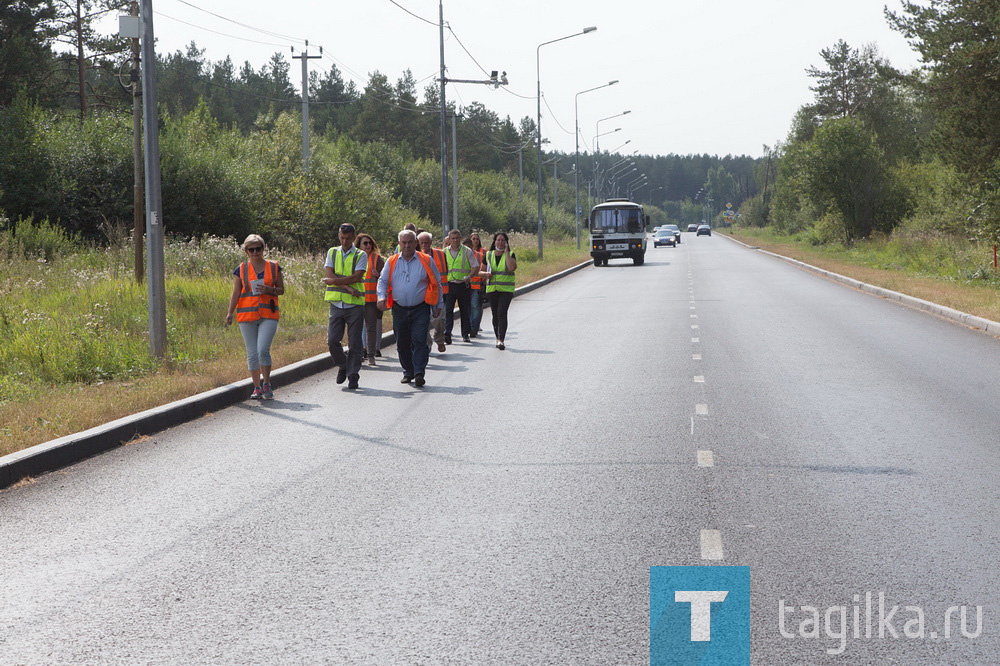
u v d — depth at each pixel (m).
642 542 7.51
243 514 8.48
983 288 34.75
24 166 39.09
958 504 8.50
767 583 6.57
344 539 7.70
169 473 10.12
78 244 36.53
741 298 35.03
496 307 21.23
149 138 17.38
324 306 27.81
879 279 40.91
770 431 11.88
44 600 6.47
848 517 8.12
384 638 5.72
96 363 16.59
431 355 20.41
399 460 10.58
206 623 6.01
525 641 5.66
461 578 6.75
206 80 148.38
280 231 48.44
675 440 11.40
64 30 73.12
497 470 10.01
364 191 54.62
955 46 49.34
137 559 7.30
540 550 7.36
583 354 20.11
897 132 106.25
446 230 42.97
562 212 135.50
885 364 17.88
